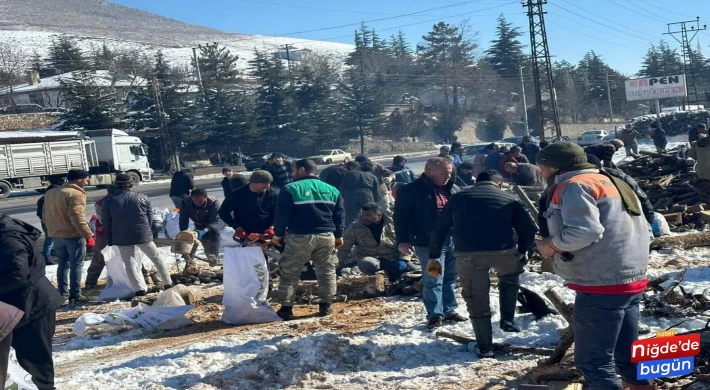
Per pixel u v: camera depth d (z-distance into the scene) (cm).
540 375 516
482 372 559
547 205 439
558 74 11431
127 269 1023
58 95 8094
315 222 812
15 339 523
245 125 6781
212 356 656
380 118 7994
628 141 2973
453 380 546
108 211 1010
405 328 708
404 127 8781
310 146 7506
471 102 10375
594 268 407
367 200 1248
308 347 609
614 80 11612
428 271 639
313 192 815
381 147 8175
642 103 11919
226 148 6981
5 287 505
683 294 682
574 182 409
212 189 3822
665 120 6125
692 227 1226
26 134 4072
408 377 562
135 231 1013
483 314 602
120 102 6812
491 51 11019
